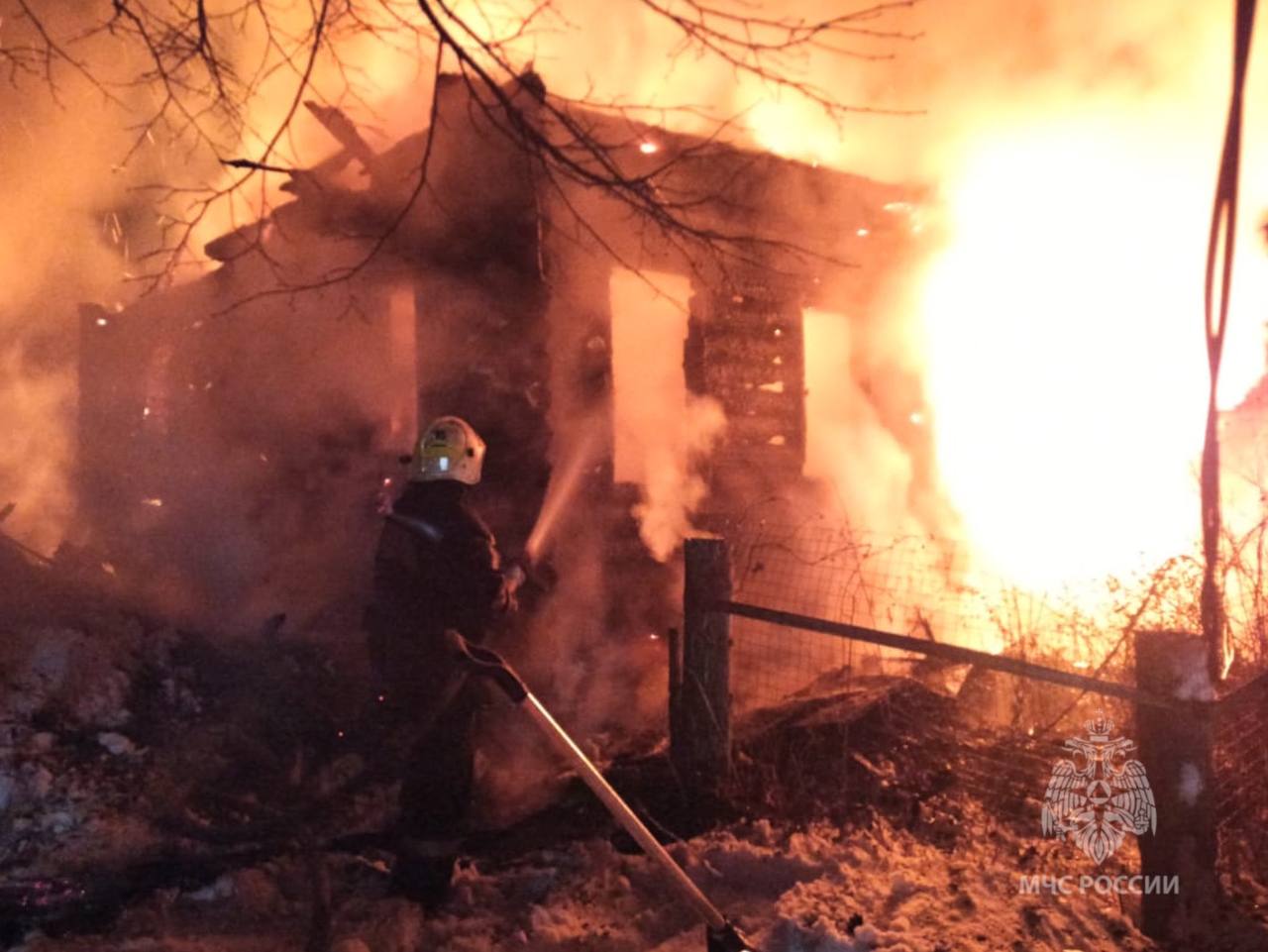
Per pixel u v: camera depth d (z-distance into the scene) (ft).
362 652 22.57
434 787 13.14
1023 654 17.61
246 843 14.17
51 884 13.58
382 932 12.54
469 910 13.34
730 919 12.68
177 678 20.53
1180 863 11.65
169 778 16.26
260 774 16.69
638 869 14.07
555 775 17.79
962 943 11.36
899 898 12.50
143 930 12.73
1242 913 11.77
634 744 19.48
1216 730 14.29
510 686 11.03
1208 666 11.53
